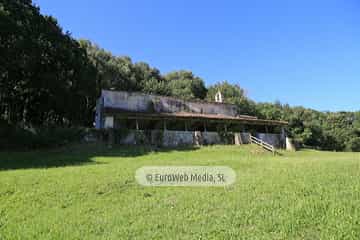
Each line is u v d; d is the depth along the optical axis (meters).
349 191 9.51
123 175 12.73
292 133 48.88
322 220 7.01
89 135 26.30
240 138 31.92
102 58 54.88
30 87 28.77
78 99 35.88
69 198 9.51
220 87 67.25
